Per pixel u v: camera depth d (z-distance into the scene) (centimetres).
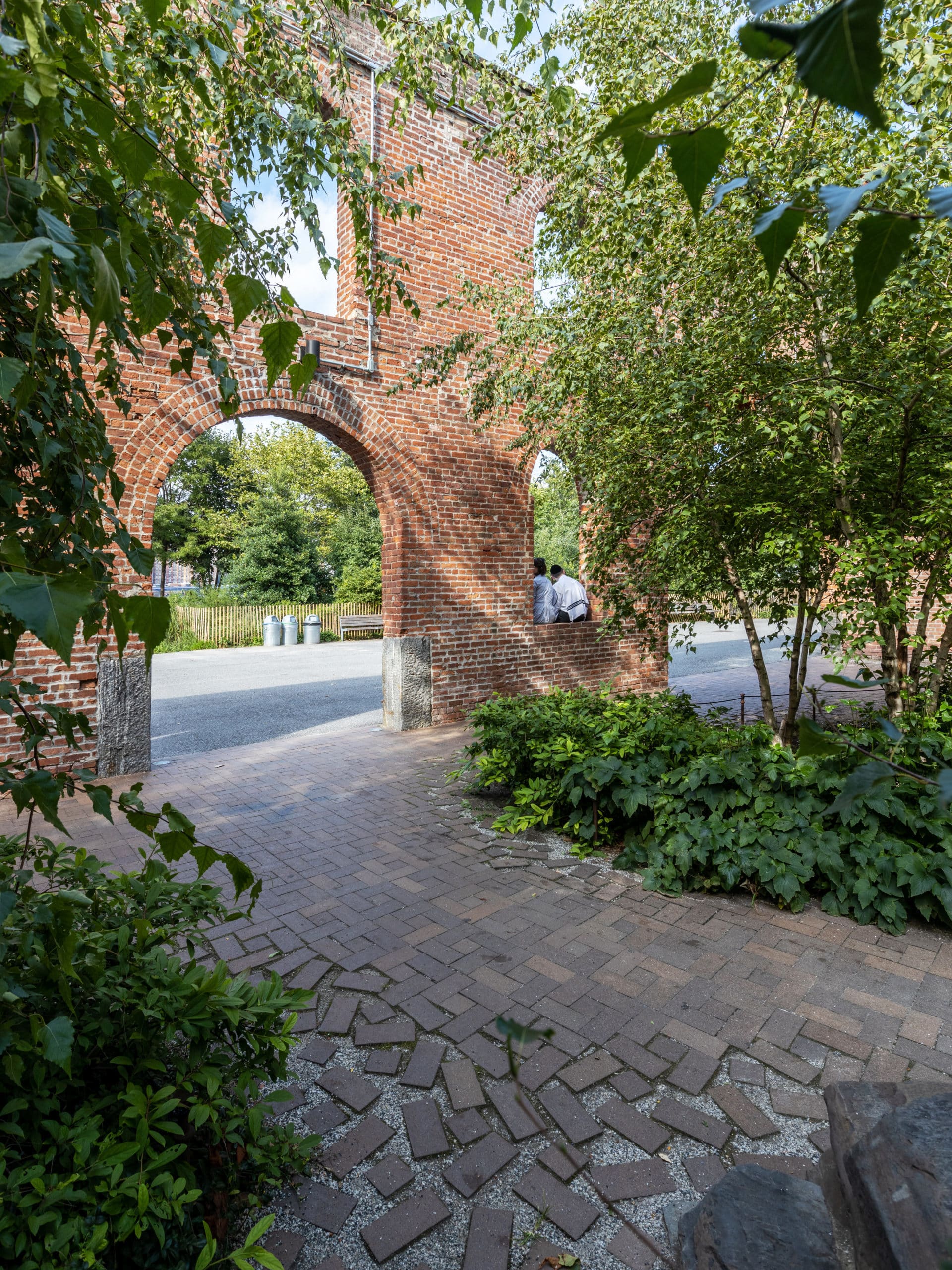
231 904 384
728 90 356
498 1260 183
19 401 91
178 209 107
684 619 577
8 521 134
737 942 338
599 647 1023
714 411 448
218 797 577
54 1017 162
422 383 682
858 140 341
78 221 101
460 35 319
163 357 608
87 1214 138
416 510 814
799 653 537
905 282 352
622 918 364
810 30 44
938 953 325
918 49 310
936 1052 258
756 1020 278
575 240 517
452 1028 277
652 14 428
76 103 105
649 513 518
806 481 445
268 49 268
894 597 399
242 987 195
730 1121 228
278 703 1059
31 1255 125
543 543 2570
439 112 807
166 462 618
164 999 174
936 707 490
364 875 422
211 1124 173
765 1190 169
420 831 496
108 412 585
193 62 218
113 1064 176
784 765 399
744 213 365
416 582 821
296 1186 204
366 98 733
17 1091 149
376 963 324
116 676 620
